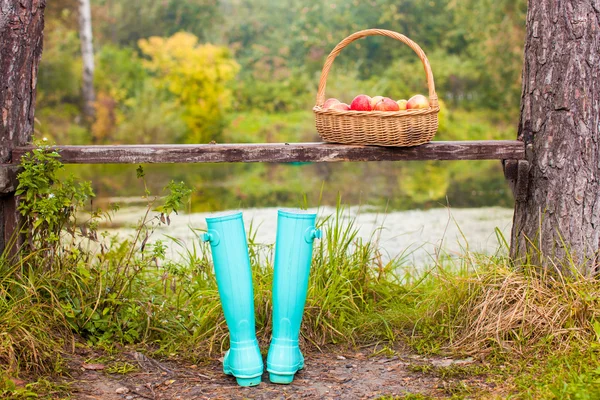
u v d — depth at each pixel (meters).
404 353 3.34
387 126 3.41
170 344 3.39
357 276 3.97
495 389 2.82
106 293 3.45
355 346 3.45
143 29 30.83
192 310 3.64
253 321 3.03
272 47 30.66
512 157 3.57
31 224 3.50
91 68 24.31
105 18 30.58
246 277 2.98
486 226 8.16
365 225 8.16
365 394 2.86
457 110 25.86
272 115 25.81
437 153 3.54
